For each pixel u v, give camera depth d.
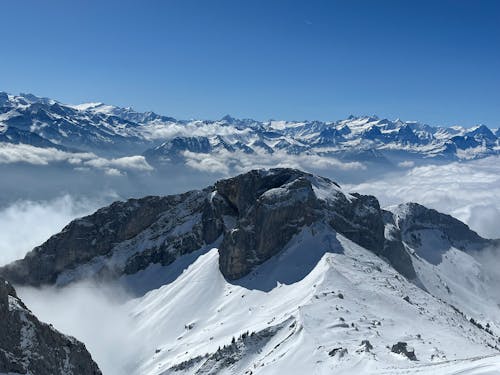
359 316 160.38
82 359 100.75
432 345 146.12
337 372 117.25
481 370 87.00
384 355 125.50
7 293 93.56
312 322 152.50
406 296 191.88
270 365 134.88
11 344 89.38
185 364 170.00
